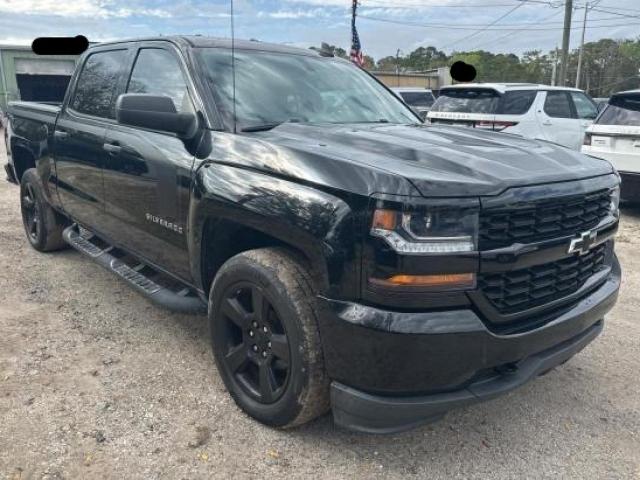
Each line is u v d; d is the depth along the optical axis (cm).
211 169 304
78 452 270
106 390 323
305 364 258
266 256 275
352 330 237
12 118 586
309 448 281
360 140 293
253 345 292
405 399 241
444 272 229
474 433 300
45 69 2603
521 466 275
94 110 441
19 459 263
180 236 337
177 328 407
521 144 312
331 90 388
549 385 351
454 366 235
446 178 236
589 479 267
